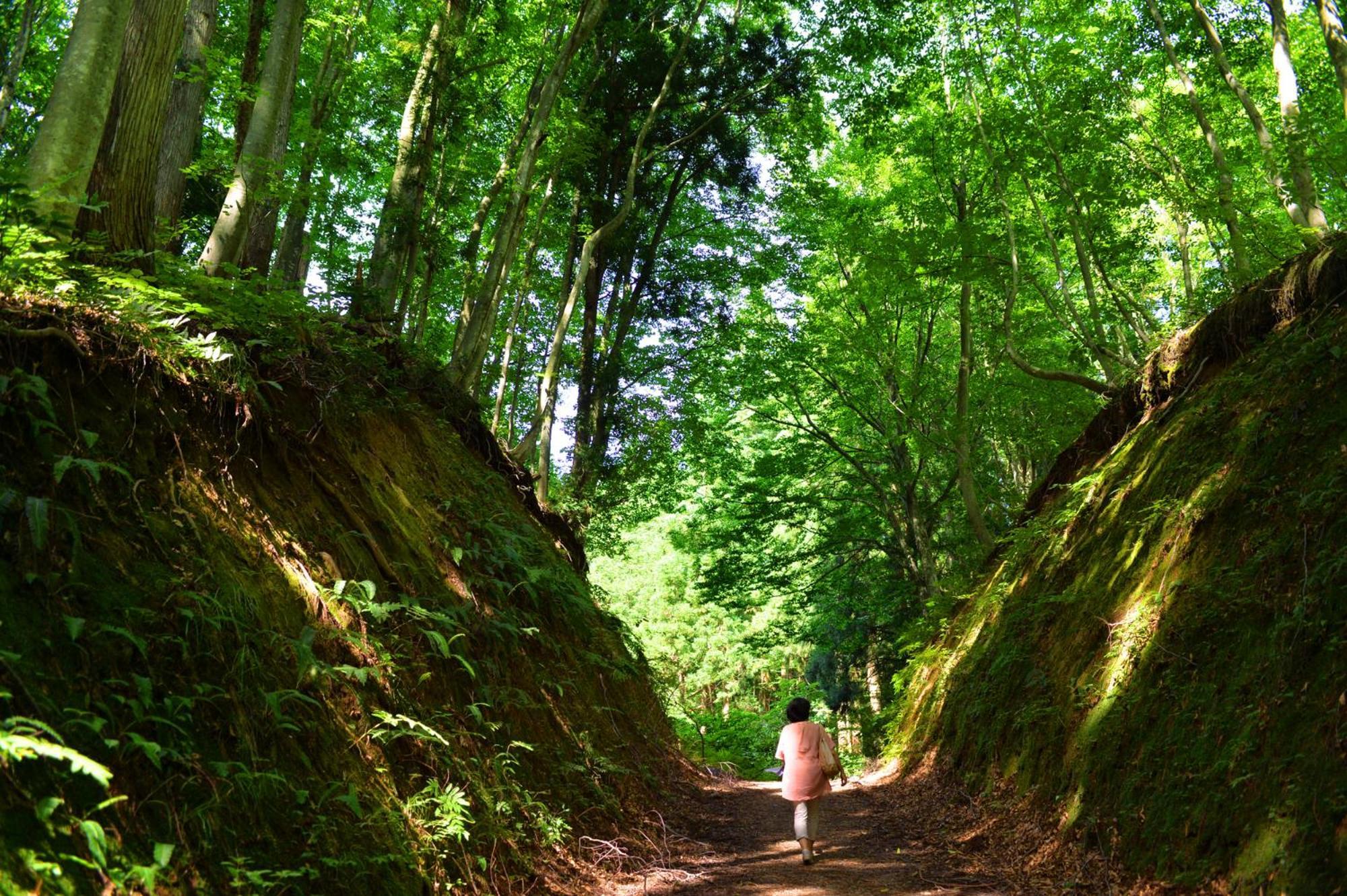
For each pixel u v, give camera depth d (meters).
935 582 20.72
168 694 3.54
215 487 4.93
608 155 18.42
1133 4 13.40
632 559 42.22
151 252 5.59
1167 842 4.87
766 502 23.36
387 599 6.04
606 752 8.56
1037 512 12.64
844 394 22.39
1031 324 18.19
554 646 8.65
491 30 13.74
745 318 23.16
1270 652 4.83
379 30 14.80
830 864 7.11
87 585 3.55
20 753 2.50
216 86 9.63
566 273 18.28
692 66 18.70
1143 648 6.26
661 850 7.45
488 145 16.38
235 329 5.81
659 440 19.83
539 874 5.61
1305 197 9.10
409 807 4.71
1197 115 11.24
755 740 27.06
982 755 8.99
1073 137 13.06
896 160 19.66
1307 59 13.52
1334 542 4.75
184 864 3.12
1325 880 3.62
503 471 12.11
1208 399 7.64
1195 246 16.67
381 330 9.35
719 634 40.00
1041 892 5.61
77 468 3.94
